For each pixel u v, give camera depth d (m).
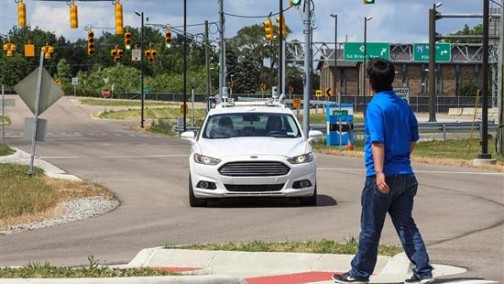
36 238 14.63
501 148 37.81
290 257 11.20
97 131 79.00
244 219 16.62
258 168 17.81
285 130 19.45
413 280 9.23
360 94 145.00
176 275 9.33
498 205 18.80
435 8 63.53
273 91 37.47
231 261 11.27
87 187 22.95
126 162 34.03
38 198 19.55
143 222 16.56
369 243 9.23
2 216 17.16
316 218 16.62
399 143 9.01
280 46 59.16
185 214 17.67
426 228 15.04
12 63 183.88
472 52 136.50
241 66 179.62
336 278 9.50
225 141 18.80
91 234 15.02
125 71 184.50
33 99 25.50
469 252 12.31
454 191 22.00
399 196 9.16
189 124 80.56
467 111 116.56
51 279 8.48
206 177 18.08
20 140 59.41
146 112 113.25
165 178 26.56
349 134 48.88
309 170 18.16
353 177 26.34
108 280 8.48
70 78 197.00
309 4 45.88
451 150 43.88
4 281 8.41
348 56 121.06
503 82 37.31
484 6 32.56
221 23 60.59
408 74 147.38
